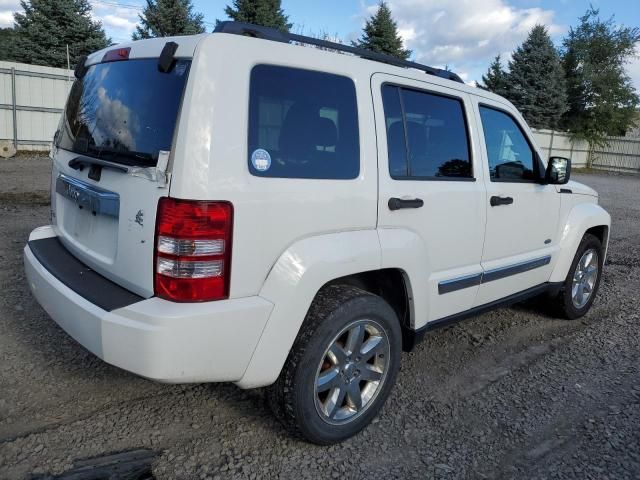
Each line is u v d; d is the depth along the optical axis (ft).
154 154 8.11
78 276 9.29
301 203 8.59
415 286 10.60
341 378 9.50
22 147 54.90
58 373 11.32
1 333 12.85
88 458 8.83
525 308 17.74
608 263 25.04
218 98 7.80
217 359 7.99
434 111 11.32
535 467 9.41
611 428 10.71
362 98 9.73
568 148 108.47
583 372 13.17
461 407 11.23
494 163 12.89
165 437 9.52
